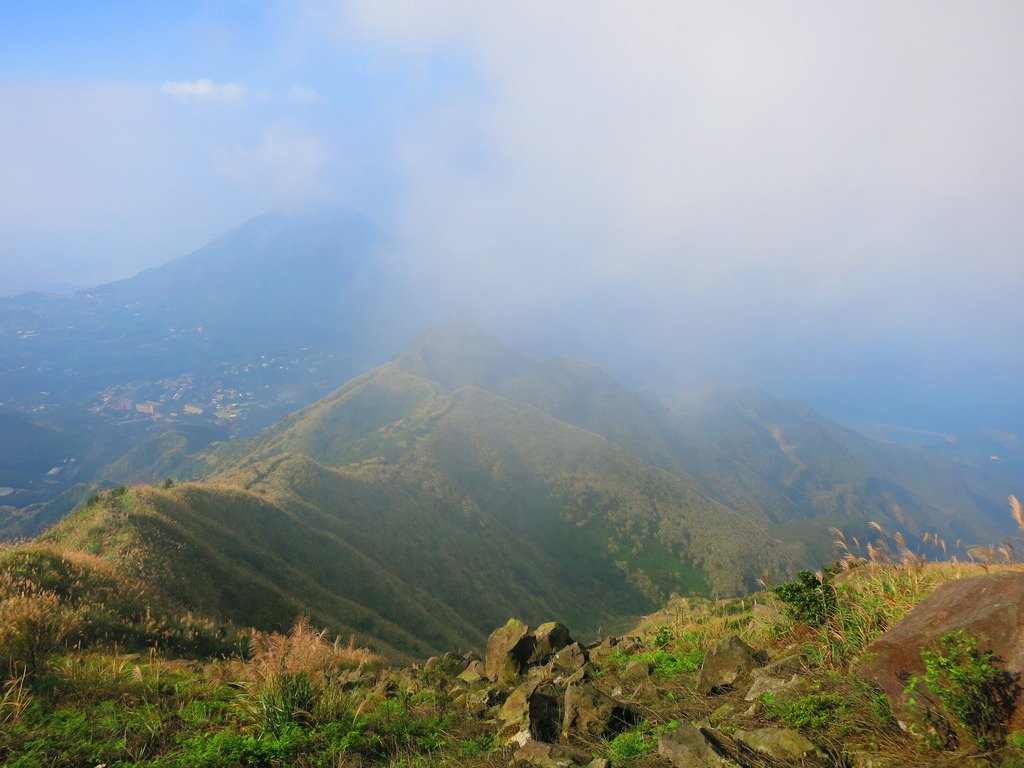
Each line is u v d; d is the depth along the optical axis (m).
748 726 5.87
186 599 35.47
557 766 5.85
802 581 8.12
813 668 6.97
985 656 4.47
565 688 9.18
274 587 47.47
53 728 7.47
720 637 10.49
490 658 12.10
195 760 6.71
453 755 6.90
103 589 19.19
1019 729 4.21
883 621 7.16
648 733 6.55
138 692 9.06
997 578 5.20
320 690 8.60
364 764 6.88
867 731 5.11
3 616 11.04
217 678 10.98
